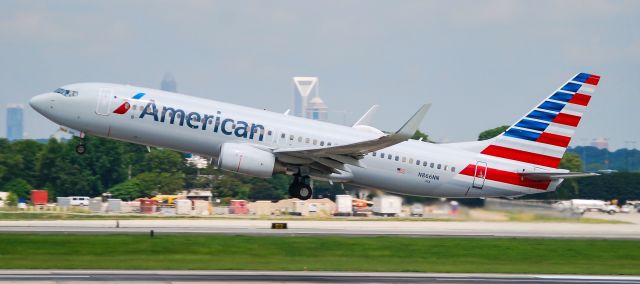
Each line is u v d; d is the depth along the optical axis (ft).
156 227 611.88
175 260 462.60
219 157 579.89
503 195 640.58
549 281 427.74
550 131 637.71
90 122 582.35
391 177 617.62
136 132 583.58
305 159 591.78
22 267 424.87
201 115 584.40
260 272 426.10
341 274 428.56
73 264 436.76
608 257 531.91
